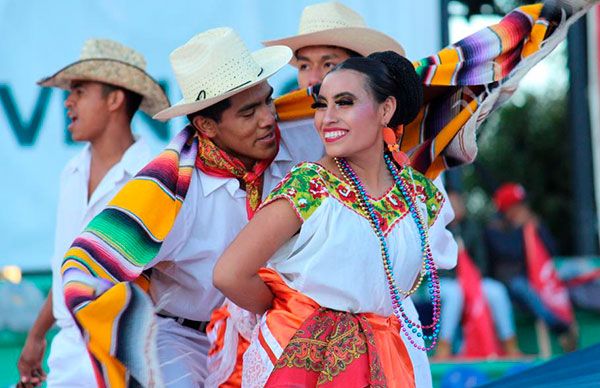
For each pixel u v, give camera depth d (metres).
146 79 9.84
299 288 6.90
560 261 21.33
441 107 8.37
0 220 16.47
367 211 6.91
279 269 6.95
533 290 18.73
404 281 7.16
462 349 17.98
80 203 9.51
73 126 9.77
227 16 16.75
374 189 7.08
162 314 8.24
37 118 16.53
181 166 7.66
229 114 7.72
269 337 6.97
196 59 7.87
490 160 34.91
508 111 35.06
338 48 9.72
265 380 6.95
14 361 16.03
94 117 9.67
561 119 34.66
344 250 6.78
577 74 21.06
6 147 16.44
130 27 16.61
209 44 7.76
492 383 8.48
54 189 16.61
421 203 7.25
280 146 8.23
